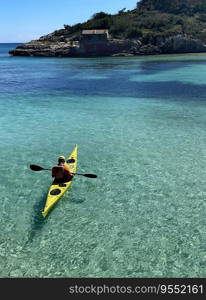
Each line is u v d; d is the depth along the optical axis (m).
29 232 11.04
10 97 35.28
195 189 14.21
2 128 23.38
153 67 68.62
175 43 114.06
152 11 149.62
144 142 20.45
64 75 56.38
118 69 65.81
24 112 28.34
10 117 26.56
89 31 110.88
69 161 16.36
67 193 13.68
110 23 127.62
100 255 9.96
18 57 112.50
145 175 15.62
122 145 19.89
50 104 31.67
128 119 26.06
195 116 26.73
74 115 27.39
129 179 15.16
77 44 113.62
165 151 18.86
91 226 11.41
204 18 141.12
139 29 123.62
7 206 12.68
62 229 11.22
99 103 32.19
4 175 15.51
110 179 15.13
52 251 10.10
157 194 13.75
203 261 9.76
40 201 13.11
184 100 33.00
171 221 11.77
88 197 13.41
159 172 15.98
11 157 17.84
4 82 47.44
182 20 132.00
